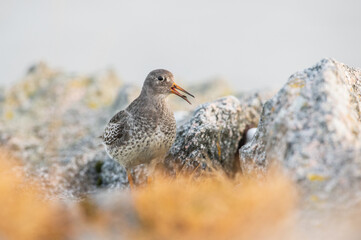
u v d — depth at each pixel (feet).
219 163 43.96
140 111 41.50
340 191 27.27
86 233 27.22
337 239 24.39
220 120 44.88
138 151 41.45
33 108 79.30
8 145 60.49
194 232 26.27
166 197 29.32
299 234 25.41
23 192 43.01
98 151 55.42
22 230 26.76
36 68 93.20
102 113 75.72
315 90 30.99
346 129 29.32
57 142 64.03
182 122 50.01
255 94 52.21
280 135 30.73
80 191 49.08
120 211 29.60
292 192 27.99
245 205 27.63
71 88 84.07
